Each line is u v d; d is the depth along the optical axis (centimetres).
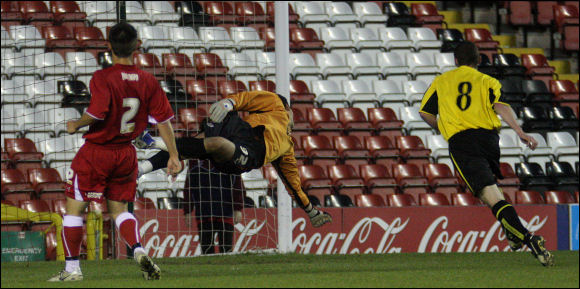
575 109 6334
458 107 2298
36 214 3609
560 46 7469
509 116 2244
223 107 2072
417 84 6050
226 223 3297
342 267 2394
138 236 1825
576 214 4181
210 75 5519
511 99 6156
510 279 1791
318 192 4741
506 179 5209
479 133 2270
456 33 6825
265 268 2361
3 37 5459
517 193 5116
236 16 6259
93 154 1805
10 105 5044
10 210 3600
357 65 6200
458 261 2681
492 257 2902
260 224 3697
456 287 1609
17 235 3566
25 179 4444
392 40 6488
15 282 1830
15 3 5944
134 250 1786
